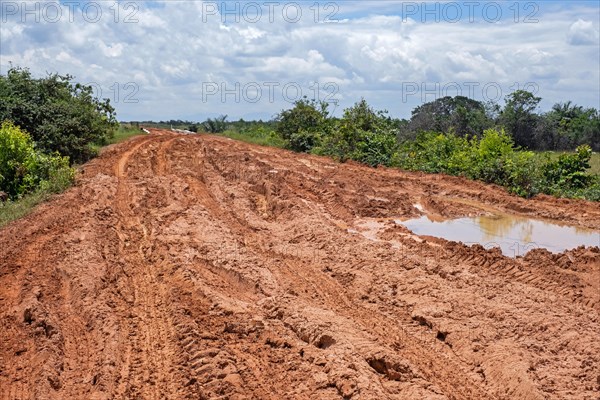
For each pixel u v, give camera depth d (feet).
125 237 52.24
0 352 30.55
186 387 26.94
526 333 32.14
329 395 25.71
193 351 30.04
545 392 26.20
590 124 145.38
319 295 38.88
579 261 46.70
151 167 92.22
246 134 168.76
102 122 116.67
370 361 28.73
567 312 35.04
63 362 29.45
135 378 27.89
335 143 112.37
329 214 62.59
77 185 71.51
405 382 27.25
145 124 298.15
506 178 79.10
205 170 89.71
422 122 136.15
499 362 28.68
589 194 72.69
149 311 35.86
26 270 42.04
